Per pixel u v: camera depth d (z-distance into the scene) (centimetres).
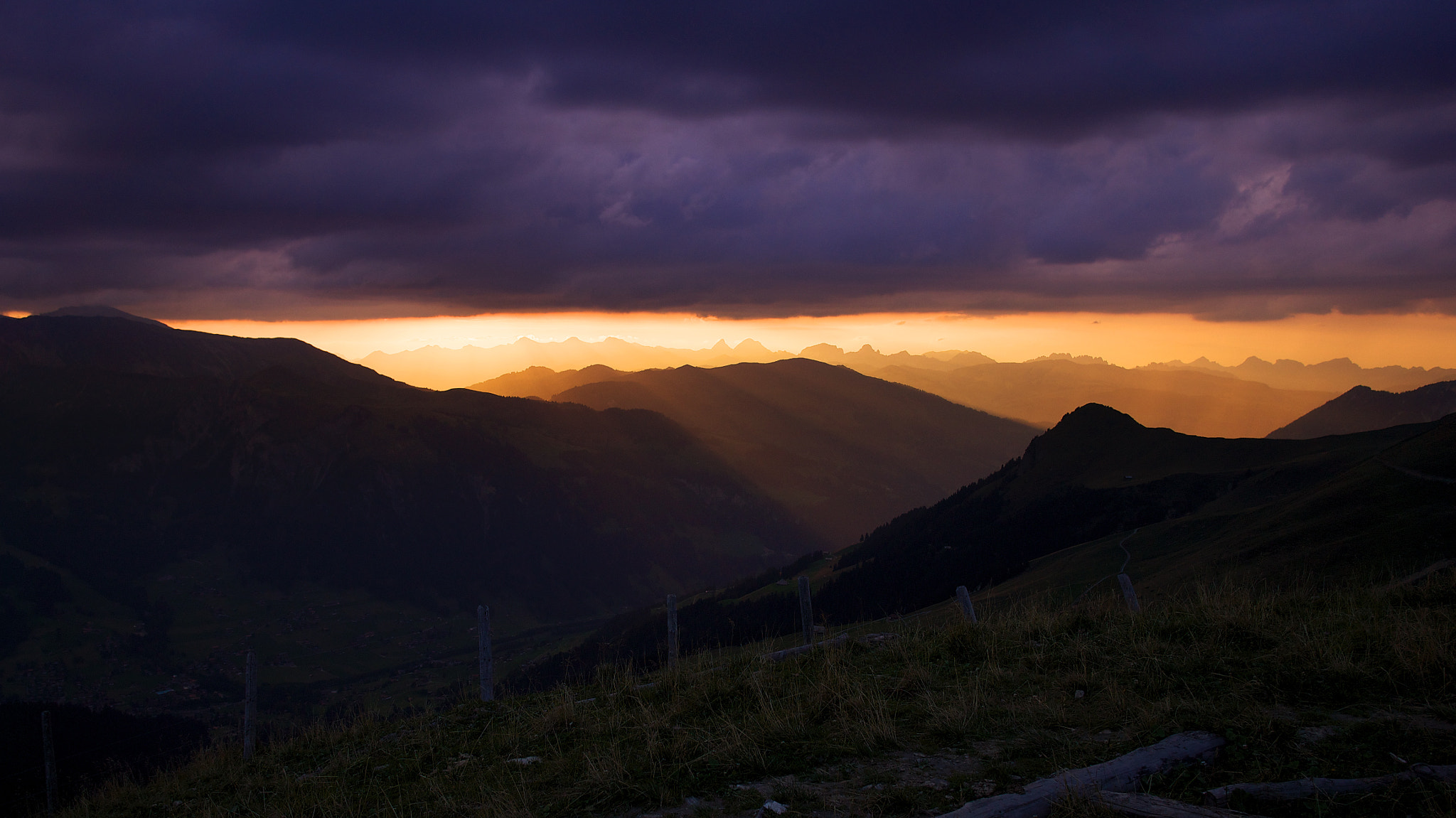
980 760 737
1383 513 6347
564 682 1398
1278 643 991
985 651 1102
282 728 1541
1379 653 912
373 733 1319
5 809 1839
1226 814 550
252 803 1048
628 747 890
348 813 854
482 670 1433
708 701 1007
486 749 1025
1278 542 6612
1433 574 1250
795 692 980
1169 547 9738
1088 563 10288
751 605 14575
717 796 725
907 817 625
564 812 735
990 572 13350
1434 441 7688
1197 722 742
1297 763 659
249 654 1498
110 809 1255
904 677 981
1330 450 14512
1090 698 878
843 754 777
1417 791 587
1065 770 662
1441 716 747
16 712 4931
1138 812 563
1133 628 1115
